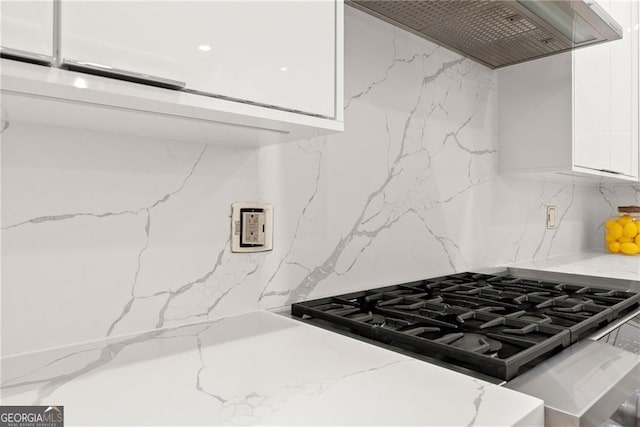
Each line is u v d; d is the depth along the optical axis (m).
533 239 2.31
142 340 0.93
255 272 1.17
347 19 1.38
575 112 1.79
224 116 0.76
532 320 1.08
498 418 0.59
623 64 2.19
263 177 1.18
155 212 1.00
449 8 1.36
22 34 0.53
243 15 0.75
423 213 1.65
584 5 1.33
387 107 1.51
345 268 1.38
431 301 1.23
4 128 0.81
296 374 0.75
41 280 0.85
